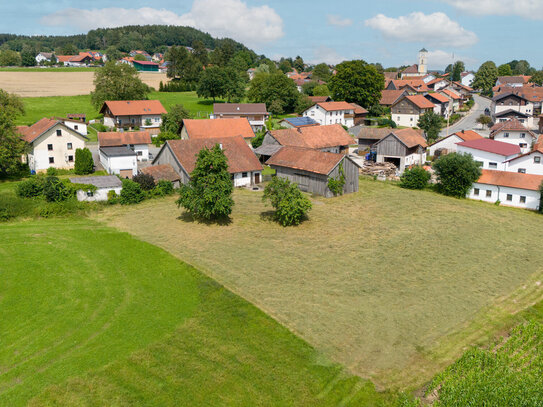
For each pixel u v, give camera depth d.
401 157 65.81
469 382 21.38
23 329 25.14
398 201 52.19
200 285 30.56
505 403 20.36
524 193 50.09
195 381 21.41
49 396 20.25
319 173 53.28
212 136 76.94
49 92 131.50
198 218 44.31
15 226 41.25
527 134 75.62
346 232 41.47
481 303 29.19
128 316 26.61
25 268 32.59
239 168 56.00
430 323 26.64
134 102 100.19
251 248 37.22
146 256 35.12
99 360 22.62
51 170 60.00
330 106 107.44
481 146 61.91
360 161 72.69
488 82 168.88
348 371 22.44
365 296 29.56
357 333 25.44
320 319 26.75
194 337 24.70
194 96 142.38
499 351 24.06
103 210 46.75
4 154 54.81
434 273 33.22
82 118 97.31
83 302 28.11
